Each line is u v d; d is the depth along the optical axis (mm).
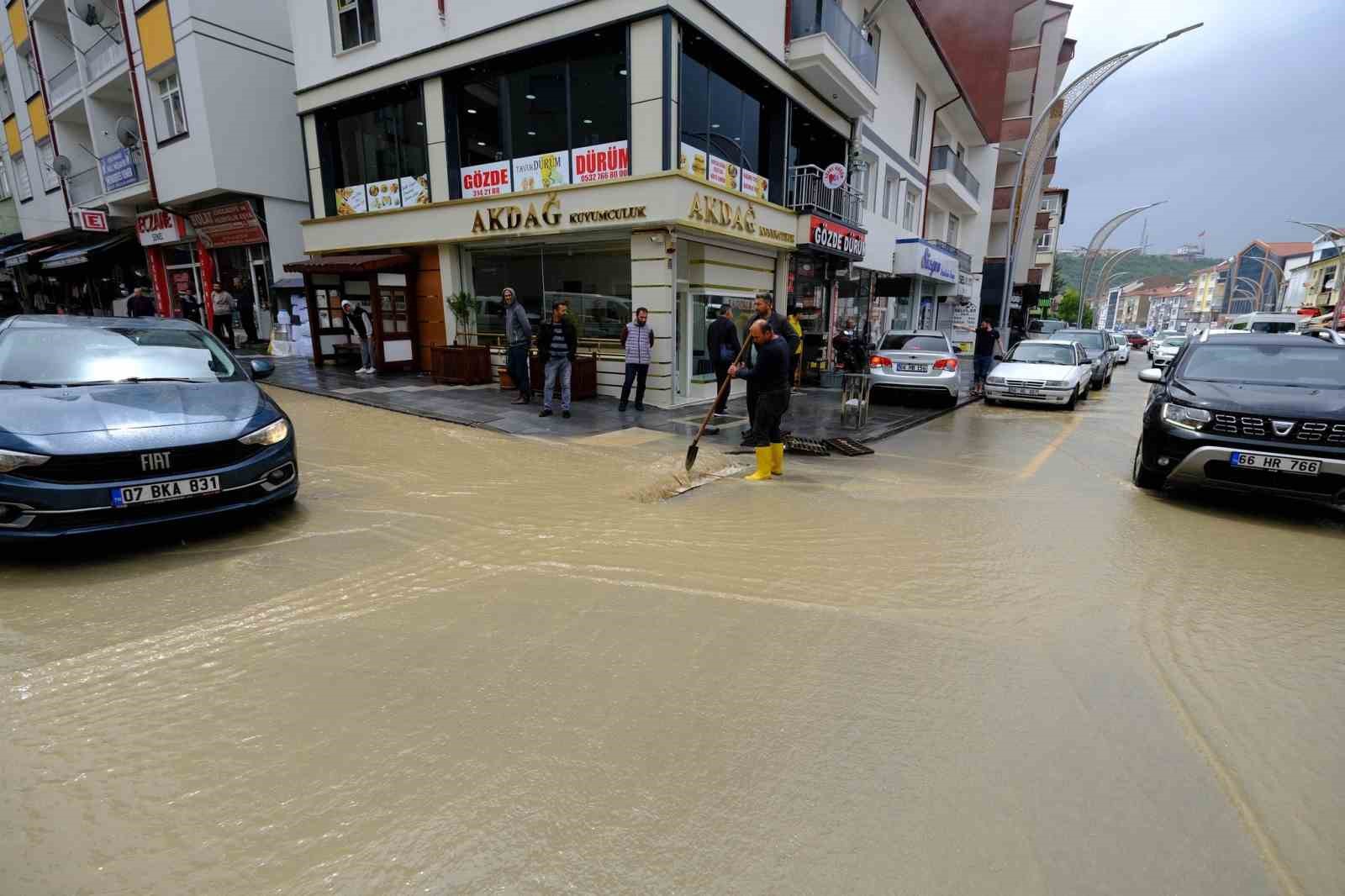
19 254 24500
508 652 3154
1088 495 6383
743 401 12312
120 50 17438
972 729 2646
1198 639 3449
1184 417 5879
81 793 2201
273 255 16688
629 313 11500
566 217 11195
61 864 1919
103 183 19719
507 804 2176
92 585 3811
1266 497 5938
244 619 3439
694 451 6773
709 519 5344
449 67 12141
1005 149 31625
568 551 4535
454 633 3334
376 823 2088
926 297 26688
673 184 10070
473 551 4492
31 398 4273
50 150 23375
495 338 13211
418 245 13422
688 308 11711
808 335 15227
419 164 13469
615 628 3420
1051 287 49969
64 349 5047
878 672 3051
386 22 12852
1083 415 12633
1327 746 2586
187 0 14758
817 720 2678
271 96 16297
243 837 2023
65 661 3008
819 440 8812
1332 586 4172
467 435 8508
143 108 16969
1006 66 26406
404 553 4410
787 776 2340
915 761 2441
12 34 22141
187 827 2062
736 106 12445
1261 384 6090
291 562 4207
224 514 5098
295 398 11008
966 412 12602
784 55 13086
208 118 15273
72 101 20344
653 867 1937
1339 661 3240
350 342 15266
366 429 8688
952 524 5352
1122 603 3879
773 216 13125
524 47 11188
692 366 12023
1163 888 1892
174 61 15656
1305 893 1884
